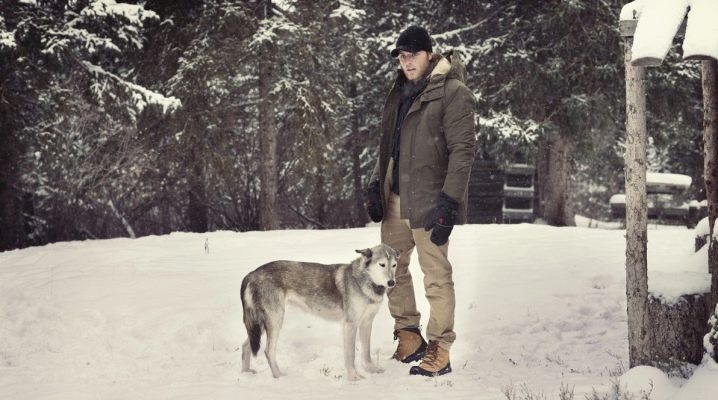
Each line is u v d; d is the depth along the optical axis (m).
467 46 18.45
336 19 16.30
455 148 5.11
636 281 4.83
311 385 4.98
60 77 15.30
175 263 9.40
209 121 16.34
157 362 5.64
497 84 17.98
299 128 16.22
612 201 21.11
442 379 5.08
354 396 4.63
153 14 14.62
